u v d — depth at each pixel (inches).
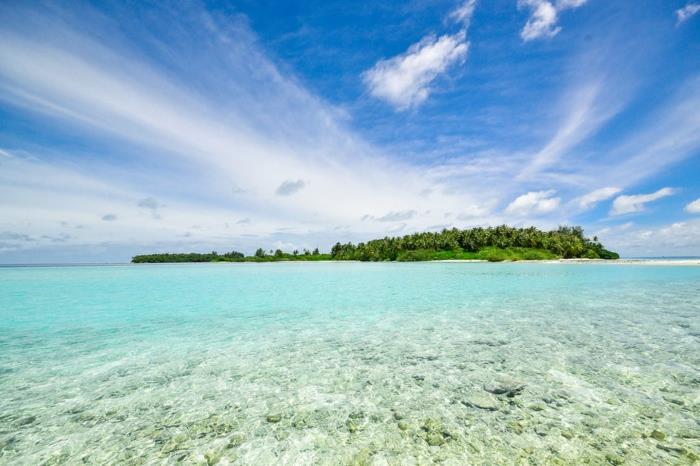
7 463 175.0
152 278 1569.9
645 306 603.8
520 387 257.6
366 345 376.8
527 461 170.1
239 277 1608.0
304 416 219.9
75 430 205.6
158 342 399.2
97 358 340.5
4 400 246.1
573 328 441.1
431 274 1592.0
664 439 186.9
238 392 257.8
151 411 228.8
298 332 442.6
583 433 193.6
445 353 343.3
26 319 545.3
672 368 292.5
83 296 858.1
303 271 2194.9
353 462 172.2
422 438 192.4
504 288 928.3
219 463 172.6
